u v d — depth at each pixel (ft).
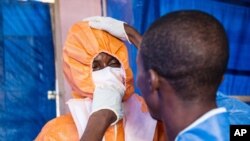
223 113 1.66
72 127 2.93
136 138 2.91
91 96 2.85
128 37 2.94
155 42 1.65
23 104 4.10
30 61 4.17
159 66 1.66
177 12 1.71
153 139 2.93
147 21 4.90
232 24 5.68
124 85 2.93
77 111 2.86
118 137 2.85
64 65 2.95
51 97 4.23
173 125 1.73
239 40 5.75
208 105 1.69
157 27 1.67
